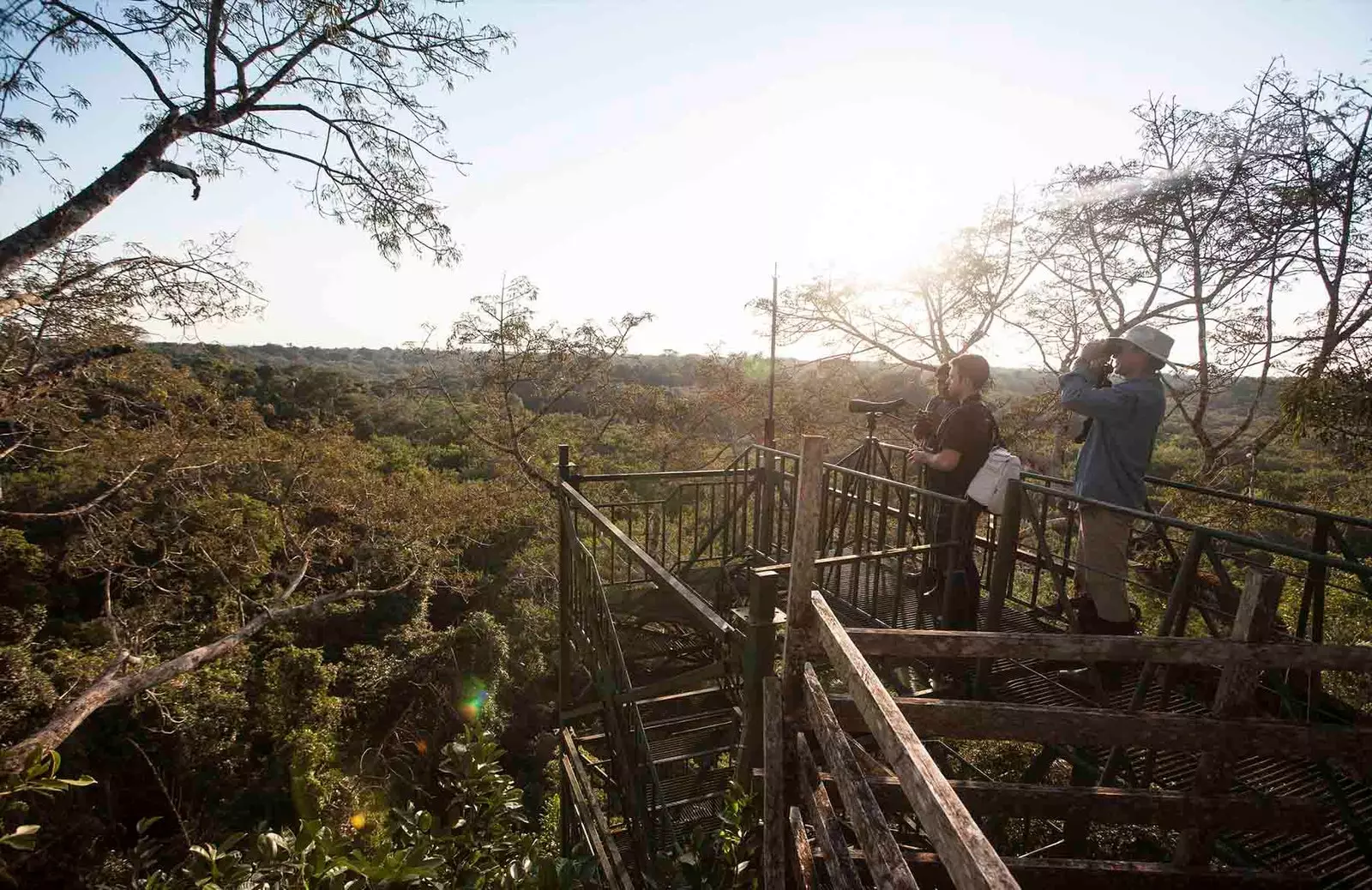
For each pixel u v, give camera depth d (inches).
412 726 789.2
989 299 533.6
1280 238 343.6
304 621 848.9
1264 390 365.7
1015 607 178.9
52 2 271.3
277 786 636.1
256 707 681.0
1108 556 134.5
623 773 138.9
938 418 173.5
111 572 657.0
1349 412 211.0
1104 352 140.8
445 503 906.7
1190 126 376.5
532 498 912.9
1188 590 104.2
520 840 126.0
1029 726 67.5
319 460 848.9
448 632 844.6
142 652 655.1
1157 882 76.8
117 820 609.9
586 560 166.4
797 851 71.5
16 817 519.5
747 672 88.4
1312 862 92.0
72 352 492.1
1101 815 75.8
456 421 1482.5
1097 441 138.8
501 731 760.3
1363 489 292.5
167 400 674.8
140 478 661.9
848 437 770.8
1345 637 251.8
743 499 232.1
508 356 805.2
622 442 1062.4
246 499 791.1
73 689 572.1
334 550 856.3
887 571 201.3
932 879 80.5
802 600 69.1
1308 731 68.6
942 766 190.2
